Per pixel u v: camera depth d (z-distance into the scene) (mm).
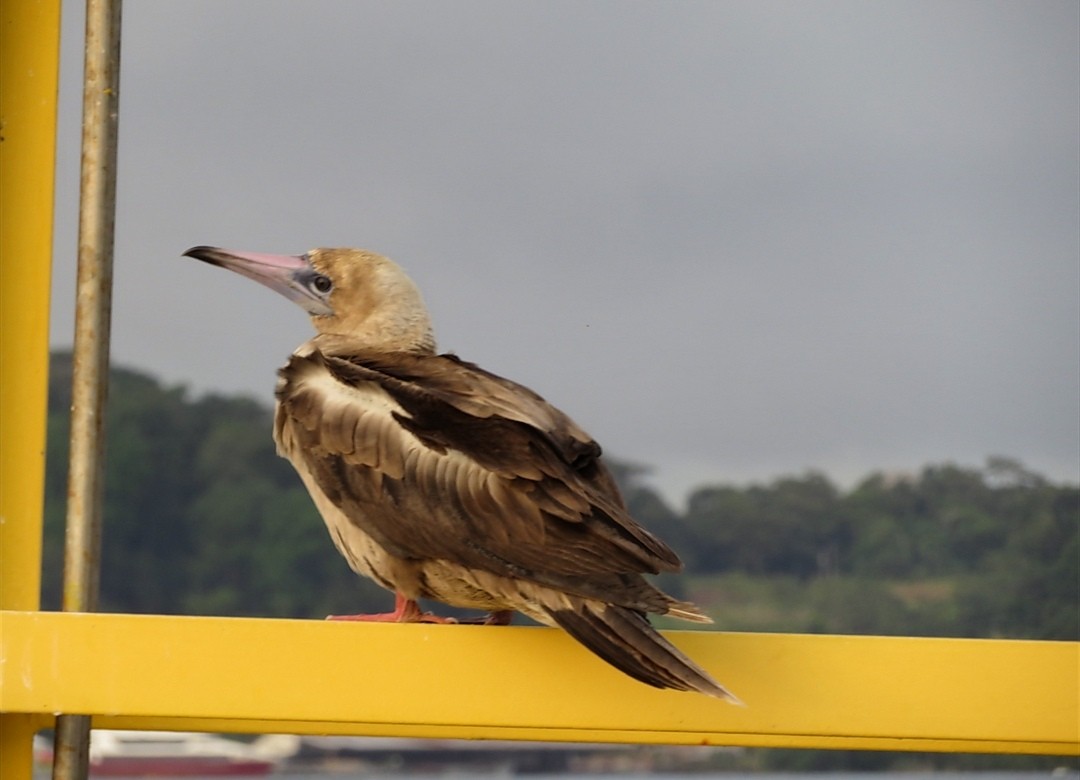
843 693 8789
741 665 8812
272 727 9117
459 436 9859
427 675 8609
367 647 8594
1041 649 8875
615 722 8695
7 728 8984
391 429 10148
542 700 8672
